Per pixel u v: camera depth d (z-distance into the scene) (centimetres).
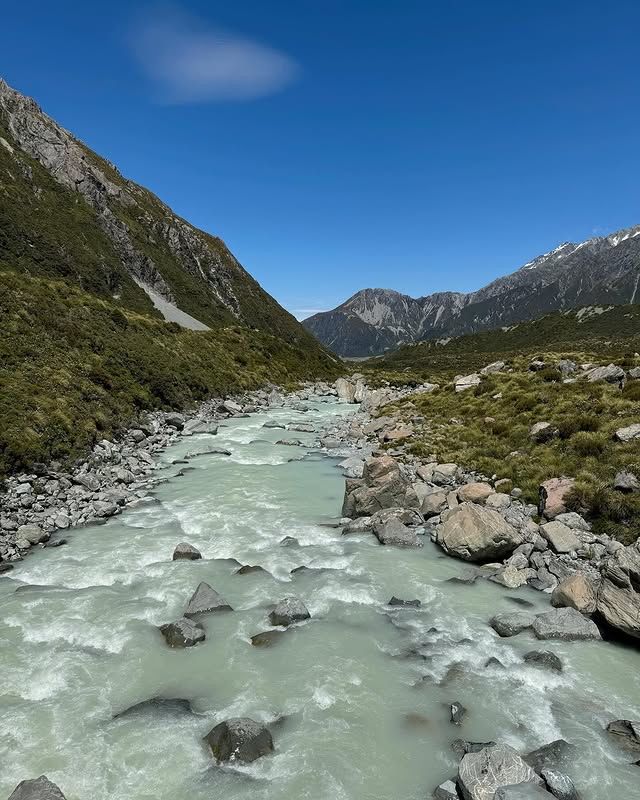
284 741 950
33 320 3947
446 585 1581
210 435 4075
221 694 1079
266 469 3041
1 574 1612
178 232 18725
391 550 1850
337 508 2347
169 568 1667
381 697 1073
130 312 7162
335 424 4731
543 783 822
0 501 2009
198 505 2342
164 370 4959
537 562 1642
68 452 2638
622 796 827
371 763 902
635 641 1261
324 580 1605
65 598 1466
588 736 959
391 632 1322
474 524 1792
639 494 1812
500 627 1321
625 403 2681
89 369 3766
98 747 925
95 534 1959
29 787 789
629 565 1295
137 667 1162
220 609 1401
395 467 2259
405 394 5688
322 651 1234
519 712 1027
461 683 1117
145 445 3412
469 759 843
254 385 7194
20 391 2834
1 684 1095
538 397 3309
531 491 2169
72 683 1103
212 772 876
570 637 1278
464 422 3447
